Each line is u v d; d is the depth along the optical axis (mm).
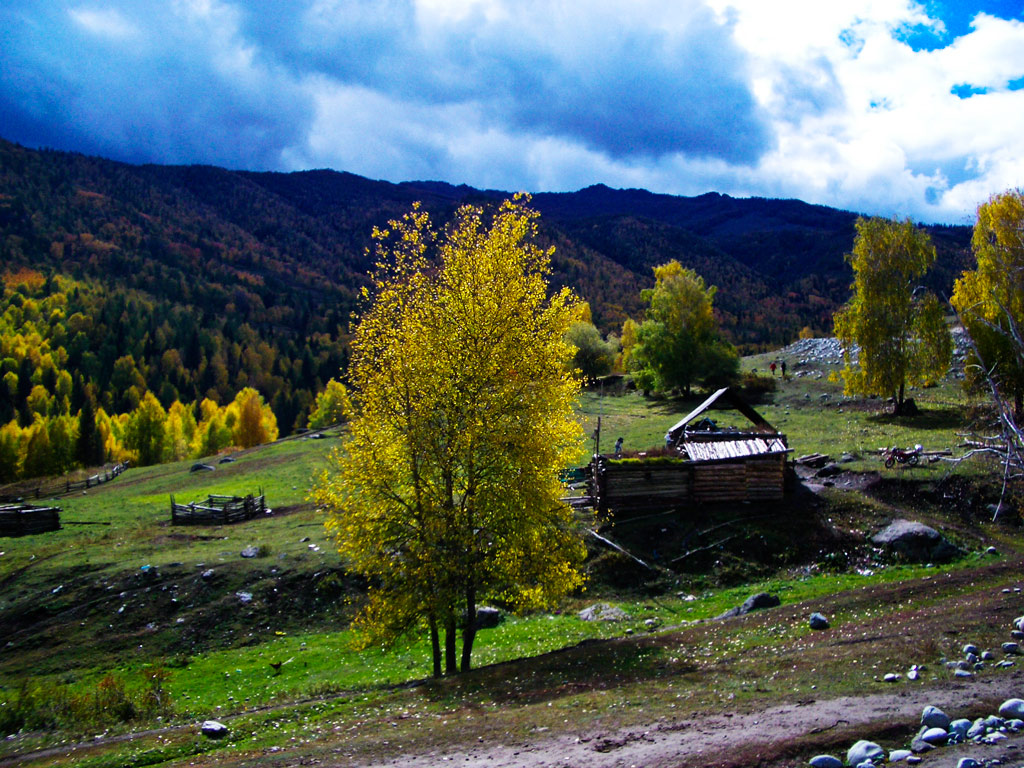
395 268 22250
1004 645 14336
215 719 19156
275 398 194000
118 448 137875
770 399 69250
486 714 15102
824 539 32625
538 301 22531
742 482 36375
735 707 12789
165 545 41344
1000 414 17375
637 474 36625
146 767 15016
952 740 9703
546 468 21766
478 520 21938
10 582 36406
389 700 18375
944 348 51688
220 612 32688
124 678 27906
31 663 29891
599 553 33500
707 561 32594
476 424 21188
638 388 91062
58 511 49344
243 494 56344
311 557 36656
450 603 21578
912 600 21922
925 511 33594
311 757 13430
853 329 54688
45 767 15773
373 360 21906
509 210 22359
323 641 30438
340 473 22719
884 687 12688
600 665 18750
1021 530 31188
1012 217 39250
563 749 11727
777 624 21047
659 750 10906
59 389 185750
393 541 21922
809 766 9562
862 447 43562
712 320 79000
